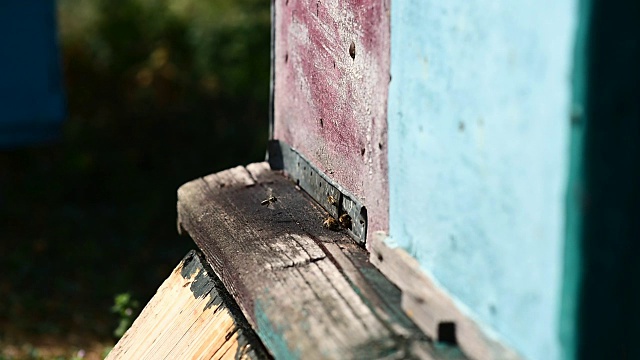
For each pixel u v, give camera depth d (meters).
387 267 1.04
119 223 3.31
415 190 1.00
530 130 0.86
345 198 1.16
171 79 4.14
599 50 0.79
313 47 1.24
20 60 2.94
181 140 3.89
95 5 4.24
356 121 1.13
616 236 0.82
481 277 0.92
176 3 4.25
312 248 1.12
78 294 2.61
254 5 4.24
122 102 4.10
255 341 1.09
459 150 0.94
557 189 0.83
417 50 0.99
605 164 0.81
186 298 1.24
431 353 0.92
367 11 1.09
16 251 2.96
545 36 0.84
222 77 4.15
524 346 0.88
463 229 0.94
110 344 2.17
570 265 0.82
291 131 1.33
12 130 2.99
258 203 1.26
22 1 2.90
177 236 3.24
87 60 4.14
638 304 0.84
